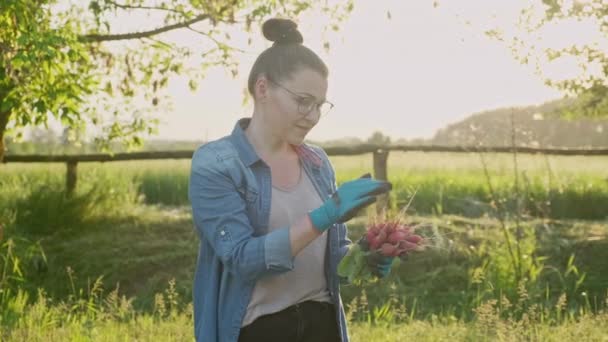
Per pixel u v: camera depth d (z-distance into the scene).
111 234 11.02
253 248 2.82
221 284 3.02
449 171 16.52
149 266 10.12
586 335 6.20
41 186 12.16
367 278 3.02
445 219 10.55
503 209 10.63
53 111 7.71
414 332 6.50
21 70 7.72
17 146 20.86
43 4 8.26
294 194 3.09
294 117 2.97
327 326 3.12
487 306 6.29
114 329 6.63
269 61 3.01
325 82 3.00
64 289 9.84
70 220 11.34
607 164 17.02
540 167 13.73
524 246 9.16
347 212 2.74
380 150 11.79
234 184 3.00
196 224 3.04
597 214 11.98
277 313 3.01
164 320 7.32
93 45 10.30
